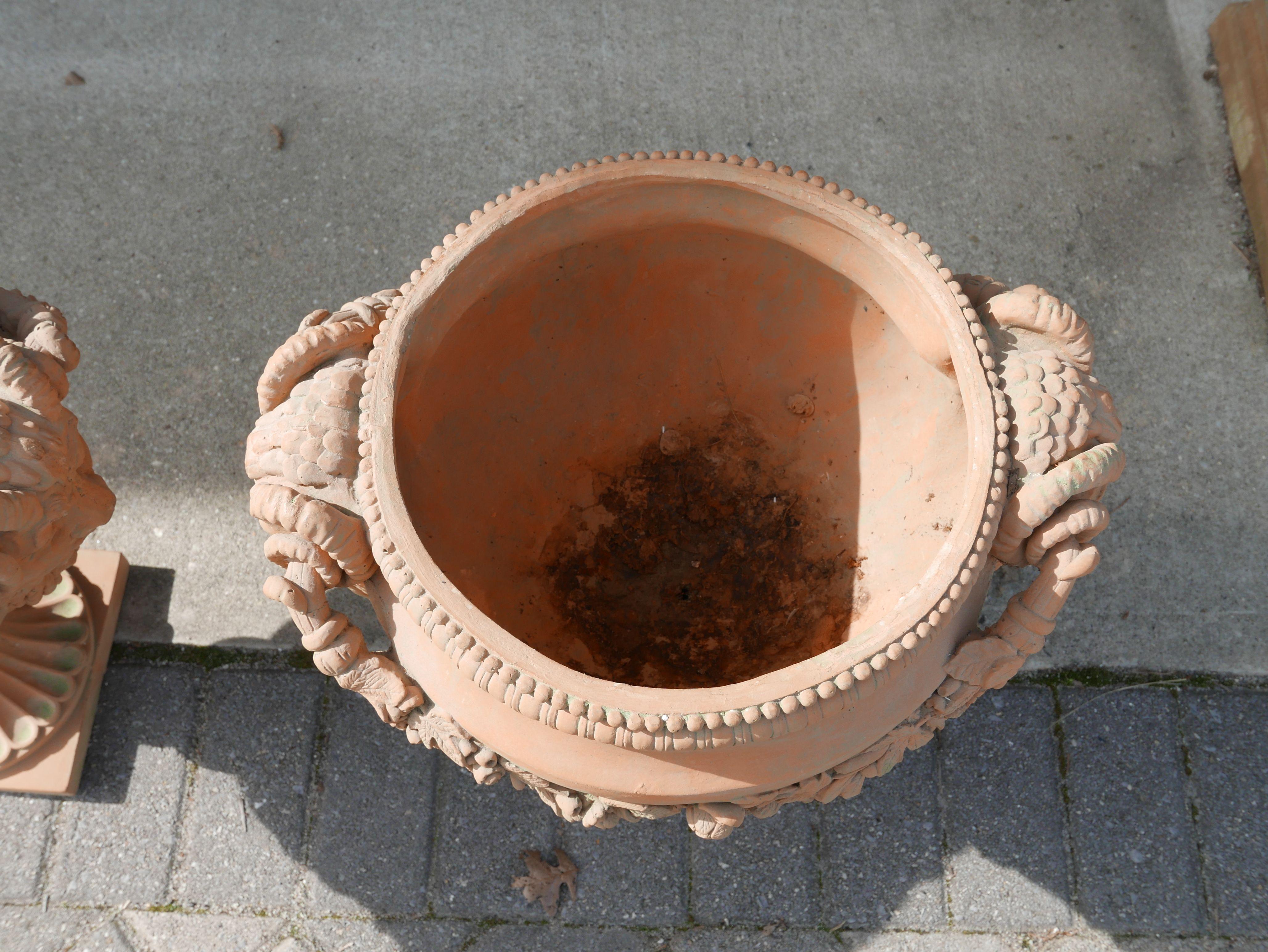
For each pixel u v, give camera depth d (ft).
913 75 4.12
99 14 4.17
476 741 2.58
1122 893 3.41
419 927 3.39
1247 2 3.98
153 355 3.85
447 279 2.59
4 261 3.93
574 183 2.61
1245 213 4.00
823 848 3.45
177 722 3.54
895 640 2.38
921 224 3.99
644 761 2.40
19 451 2.76
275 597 2.47
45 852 3.45
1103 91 4.12
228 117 4.08
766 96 4.10
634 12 4.17
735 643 3.11
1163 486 3.73
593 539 3.24
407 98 4.09
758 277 2.93
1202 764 3.50
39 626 3.47
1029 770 3.50
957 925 3.40
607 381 3.18
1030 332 2.63
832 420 3.07
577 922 3.40
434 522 2.81
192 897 3.42
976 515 2.46
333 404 2.54
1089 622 3.61
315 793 3.48
